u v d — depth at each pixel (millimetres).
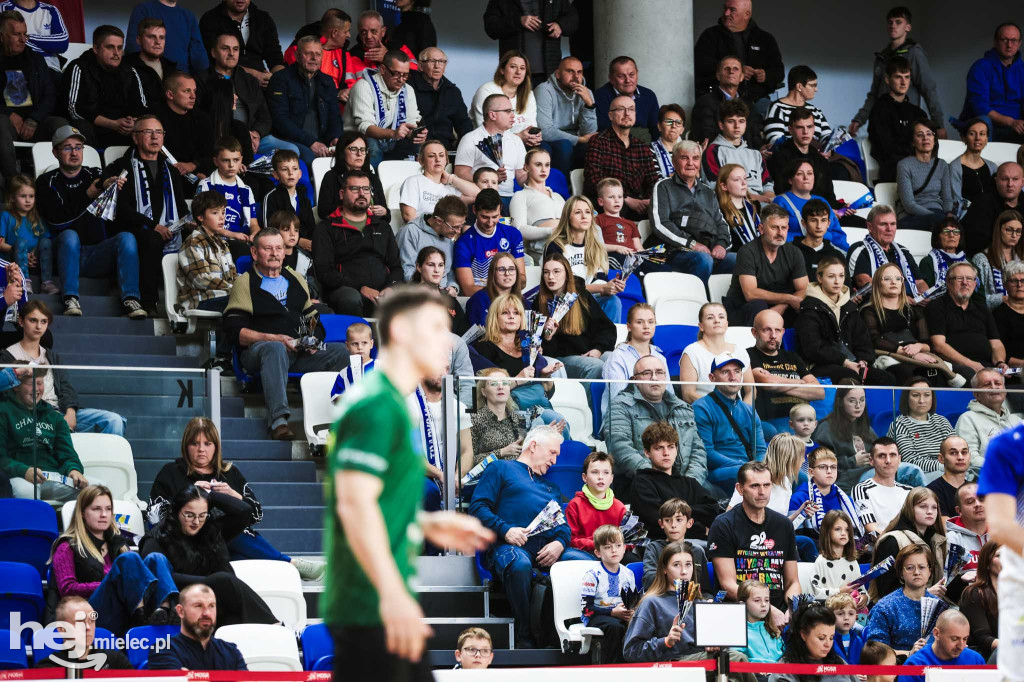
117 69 21719
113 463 14711
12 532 14039
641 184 23359
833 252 22312
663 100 25828
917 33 32531
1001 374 19812
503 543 14969
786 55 31750
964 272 21828
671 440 15773
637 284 21719
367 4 27969
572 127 24719
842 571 15195
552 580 14438
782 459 16234
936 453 16797
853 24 32219
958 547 15562
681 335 20516
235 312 18016
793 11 31844
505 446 15562
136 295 19016
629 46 25828
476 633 13031
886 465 16531
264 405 18062
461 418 15562
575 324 19125
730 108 23938
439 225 20672
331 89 23391
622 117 23234
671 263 22172
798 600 14289
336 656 6273
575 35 27406
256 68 24094
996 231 23781
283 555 14977
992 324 22109
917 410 16812
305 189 21094
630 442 15789
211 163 21312
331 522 6312
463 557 15445
